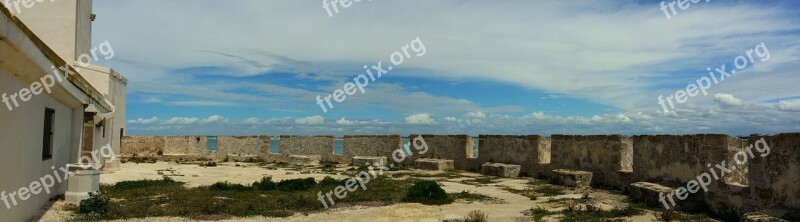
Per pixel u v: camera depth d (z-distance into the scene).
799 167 9.70
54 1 21.17
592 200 15.74
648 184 15.17
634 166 17.50
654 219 11.82
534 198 16.44
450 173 26.17
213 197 15.52
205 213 12.89
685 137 14.41
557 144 22.77
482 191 18.61
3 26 6.76
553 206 14.56
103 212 12.38
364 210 13.92
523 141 24.91
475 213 12.63
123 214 12.24
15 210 9.37
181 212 12.83
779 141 10.30
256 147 35.66
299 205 14.32
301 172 26.53
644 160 16.91
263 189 17.98
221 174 24.75
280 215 12.95
